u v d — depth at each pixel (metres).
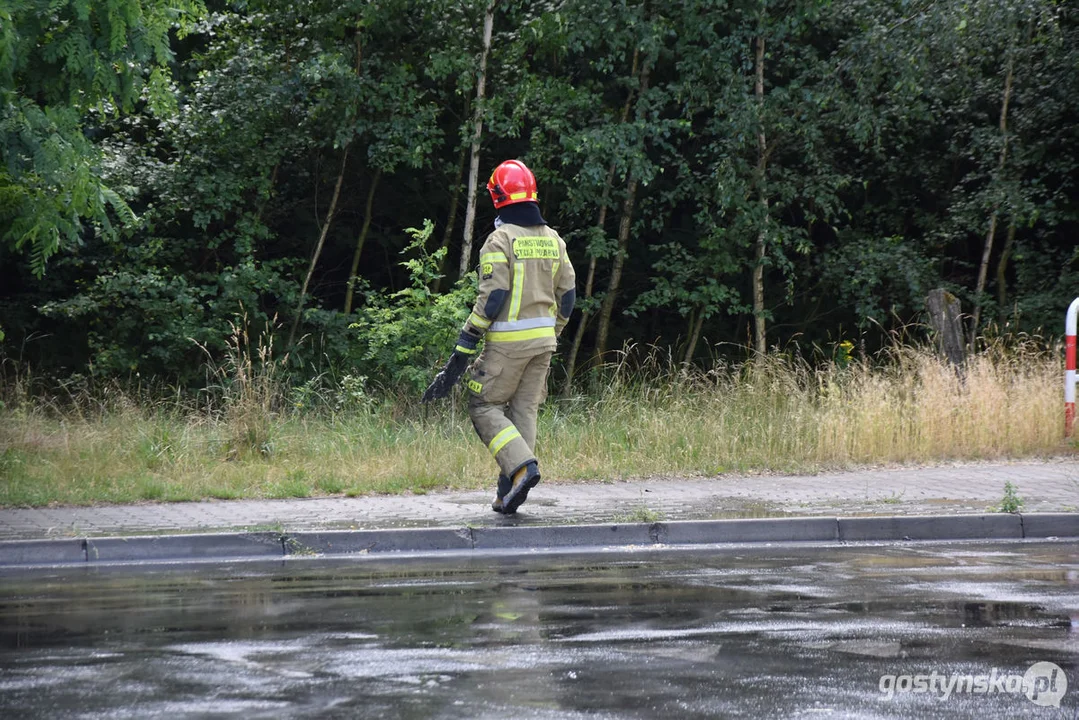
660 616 10.38
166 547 14.19
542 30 31.88
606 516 15.82
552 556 14.23
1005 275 39.38
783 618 10.28
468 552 14.61
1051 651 9.06
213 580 12.55
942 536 15.65
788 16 33.25
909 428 22.64
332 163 36.69
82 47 19.30
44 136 19.38
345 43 33.50
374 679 8.28
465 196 37.59
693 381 25.81
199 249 35.62
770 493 18.16
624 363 30.23
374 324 31.86
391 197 38.84
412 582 12.28
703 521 15.30
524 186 16.12
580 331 37.12
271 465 20.34
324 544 14.52
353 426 23.86
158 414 24.11
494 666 8.64
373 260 40.34
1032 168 37.41
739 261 35.75
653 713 7.48
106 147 32.38
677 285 35.94
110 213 32.41
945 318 26.45
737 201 33.69
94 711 7.54
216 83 32.38
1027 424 23.12
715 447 21.72
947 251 39.91
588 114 34.44
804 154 35.84
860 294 35.72
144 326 33.44
